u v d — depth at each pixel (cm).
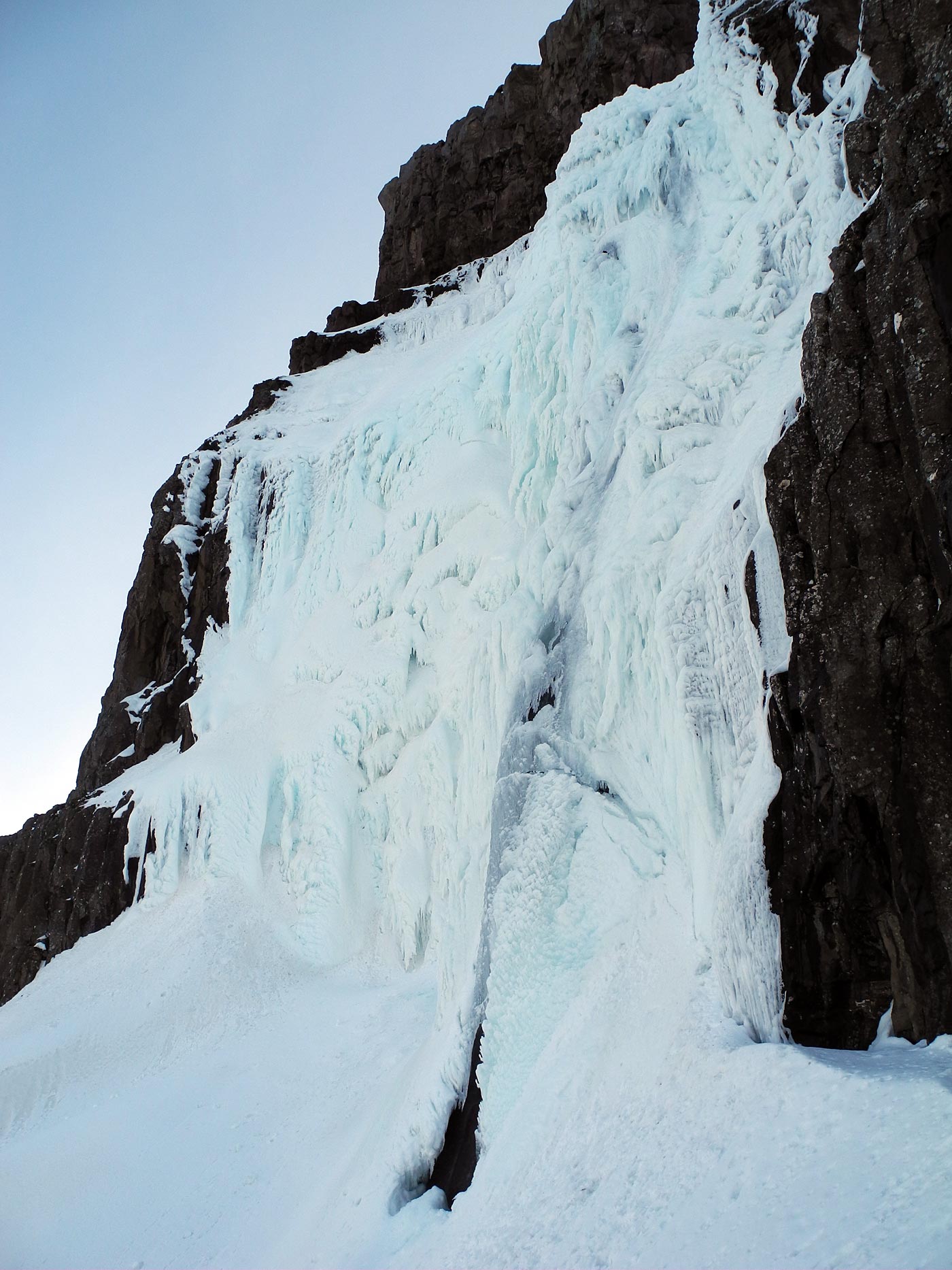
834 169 1478
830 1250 551
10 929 2780
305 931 2175
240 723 2655
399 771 2264
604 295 2009
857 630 850
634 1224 727
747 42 1942
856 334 930
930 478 798
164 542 3322
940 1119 594
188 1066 1852
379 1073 1619
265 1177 1466
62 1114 1819
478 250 4334
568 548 1597
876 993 822
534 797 1296
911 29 947
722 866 963
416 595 2428
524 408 2327
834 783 848
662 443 1476
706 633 1138
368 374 3566
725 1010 918
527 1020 1153
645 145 2117
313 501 3047
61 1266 1424
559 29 4259
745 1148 703
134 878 2512
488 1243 887
